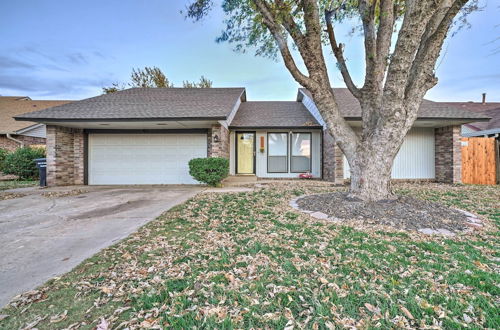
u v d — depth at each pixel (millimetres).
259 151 11945
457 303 2074
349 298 2166
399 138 4941
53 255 3150
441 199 6352
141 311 2018
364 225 4195
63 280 2512
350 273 2602
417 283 2393
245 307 2061
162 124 9672
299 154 11961
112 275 2609
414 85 4770
